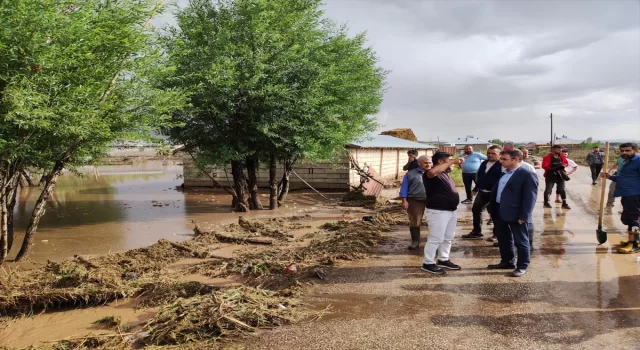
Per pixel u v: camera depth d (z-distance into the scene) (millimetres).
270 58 13305
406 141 32125
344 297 5340
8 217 8156
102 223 11828
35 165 8375
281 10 13672
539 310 4703
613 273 6031
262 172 21578
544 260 6777
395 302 5098
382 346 3967
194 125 13156
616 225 9688
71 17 7066
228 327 4480
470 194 13875
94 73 7516
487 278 5941
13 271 6422
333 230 10094
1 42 6047
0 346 4465
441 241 6250
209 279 6500
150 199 17844
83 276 6141
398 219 11242
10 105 6312
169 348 4141
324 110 14094
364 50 17328
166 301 5469
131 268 6977
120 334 4508
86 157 10039
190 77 11961
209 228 10938
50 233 10406
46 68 6672
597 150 18734
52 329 4867
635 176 7164
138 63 8320
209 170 17875
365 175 17594
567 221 10211
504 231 6328
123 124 8617
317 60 14422
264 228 10375
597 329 4184
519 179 5945
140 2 8125
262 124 12812
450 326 4352
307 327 4469
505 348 3846
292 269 6504
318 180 20562
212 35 12750
